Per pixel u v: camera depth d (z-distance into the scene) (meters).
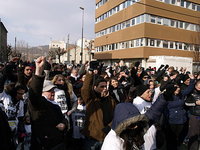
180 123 5.46
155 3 31.58
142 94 4.21
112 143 2.38
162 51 32.66
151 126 3.80
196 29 36.72
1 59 49.44
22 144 3.87
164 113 5.37
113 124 2.57
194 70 33.44
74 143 5.32
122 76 6.93
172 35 33.72
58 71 7.16
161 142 3.99
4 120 2.75
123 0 35.84
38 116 3.12
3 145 2.68
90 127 4.14
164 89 3.81
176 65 23.17
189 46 35.97
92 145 4.11
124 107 2.53
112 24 39.91
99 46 46.09
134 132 2.35
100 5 45.22
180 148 6.16
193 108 5.75
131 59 34.66
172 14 33.47
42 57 3.01
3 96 4.08
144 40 31.14
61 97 4.62
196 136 5.74
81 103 5.41
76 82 6.37
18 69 5.66
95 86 4.32
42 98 3.12
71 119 5.29
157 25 32.00
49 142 3.15
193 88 5.86
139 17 32.09
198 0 36.56
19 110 4.19
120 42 37.47
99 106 4.22
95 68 5.05
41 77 2.97
